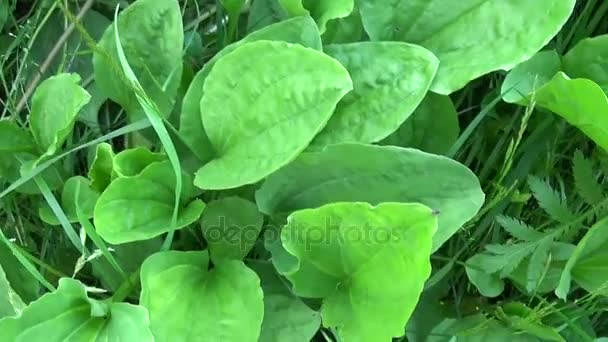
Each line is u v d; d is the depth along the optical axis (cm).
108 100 84
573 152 83
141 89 73
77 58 84
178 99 80
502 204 81
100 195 75
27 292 78
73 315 73
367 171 73
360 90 74
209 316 74
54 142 75
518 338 79
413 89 73
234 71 73
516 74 77
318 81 71
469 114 84
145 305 72
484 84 84
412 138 78
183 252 75
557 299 81
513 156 81
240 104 74
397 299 70
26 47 84
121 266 78
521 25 75
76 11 84
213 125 75
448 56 76
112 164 73
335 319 74
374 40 77
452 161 72
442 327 80
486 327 80
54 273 79
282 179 74
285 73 72
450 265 80
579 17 82
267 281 78
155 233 74
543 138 82
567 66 79
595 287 78
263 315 74
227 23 84
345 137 74
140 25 77
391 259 70
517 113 82
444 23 76
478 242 82
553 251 79
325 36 78
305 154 73
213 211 77
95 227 73
